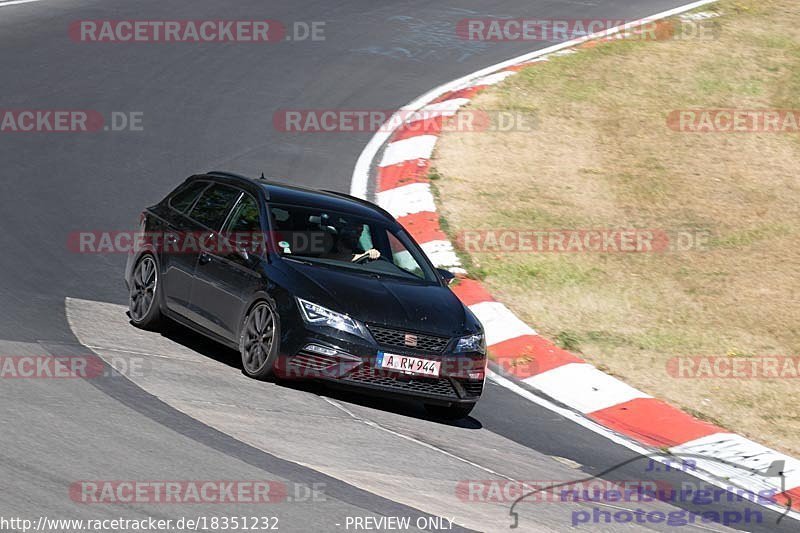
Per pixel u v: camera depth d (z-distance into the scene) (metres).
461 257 50.44
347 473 26.88
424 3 94.00
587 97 72.69
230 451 26.69
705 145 66.88
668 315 47.69
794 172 64.31
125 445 25.72
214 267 35.59
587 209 57.59
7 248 43.31
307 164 59.00
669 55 81.56
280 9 87.75
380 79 73.69
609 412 38.59
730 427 38.75
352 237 36.56
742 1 96.94
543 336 44.34
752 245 55.19
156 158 56.91
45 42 73.50
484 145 63.81
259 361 33.38
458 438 32.62
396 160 60.66
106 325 37.06
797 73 79.38
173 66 71.69
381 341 32.66
